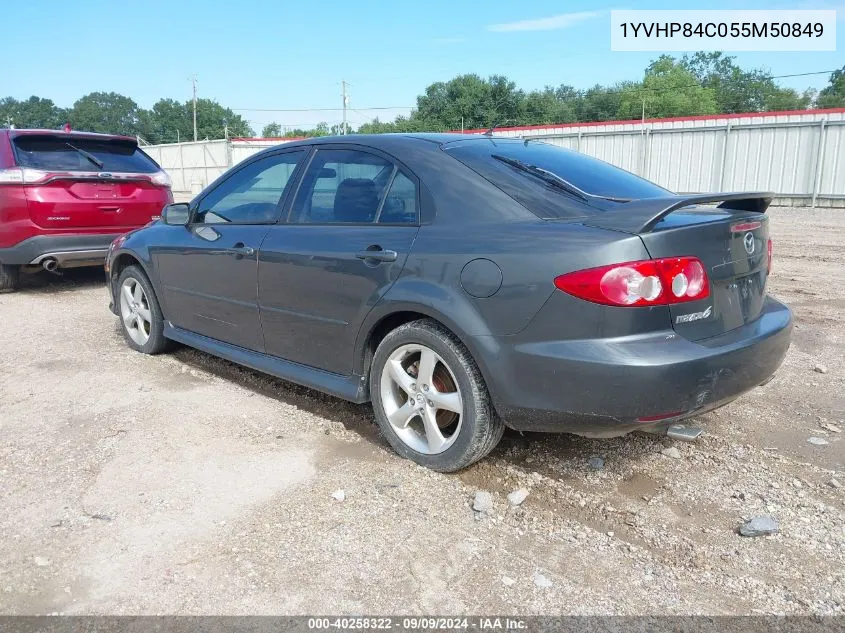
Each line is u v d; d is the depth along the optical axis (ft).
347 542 8.94
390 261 10.85
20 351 17.90
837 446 12.10
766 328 10.24
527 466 11.29
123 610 7.68
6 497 10.08
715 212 10.55
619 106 219.61
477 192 10.48
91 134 25.71
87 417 13.15
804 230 45.57
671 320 9.01
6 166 23.71
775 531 9.24
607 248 8.76
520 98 212.84
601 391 8.86
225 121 360.28
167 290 16.10
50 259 24.38
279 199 13.43
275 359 13.60
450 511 9.77
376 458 11.40
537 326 9.25
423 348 10.68
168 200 27.48
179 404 13.85
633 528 9.45
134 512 9.65
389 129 219.20
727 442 12.26
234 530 9.20
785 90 219.82
